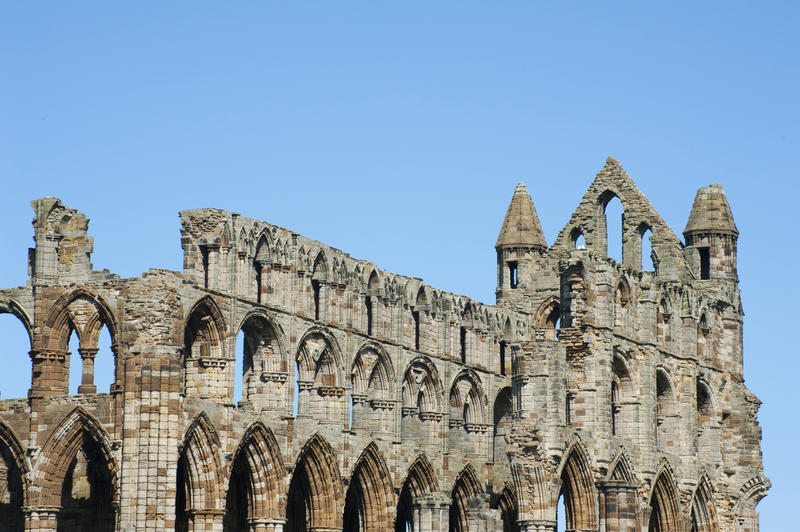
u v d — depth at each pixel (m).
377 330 156.12
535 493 138.50
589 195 163.50
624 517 144.00
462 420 166.50
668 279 159.00
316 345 148.75
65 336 130.12
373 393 156.25
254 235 141.38
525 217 181.12
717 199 171.88
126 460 124.00
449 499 158.38
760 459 167.12
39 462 127.31
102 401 126.25
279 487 137.50
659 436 156.88
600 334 144.88
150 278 126.44
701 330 163.75
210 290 134.88
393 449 153.12
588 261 145.38
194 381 135.88
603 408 144.12
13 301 131.12
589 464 143.00
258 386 142.88
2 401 129.50
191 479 129.25
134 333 125.69
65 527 131.75
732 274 170.38
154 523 123.19
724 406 165.75
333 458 144.25
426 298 163.25
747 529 165.12
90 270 129.50
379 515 150.75
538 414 139.00
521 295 174.12
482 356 169.25
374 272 156.75
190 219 138.00
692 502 156.88
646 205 160.88
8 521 132.75
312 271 148.38
